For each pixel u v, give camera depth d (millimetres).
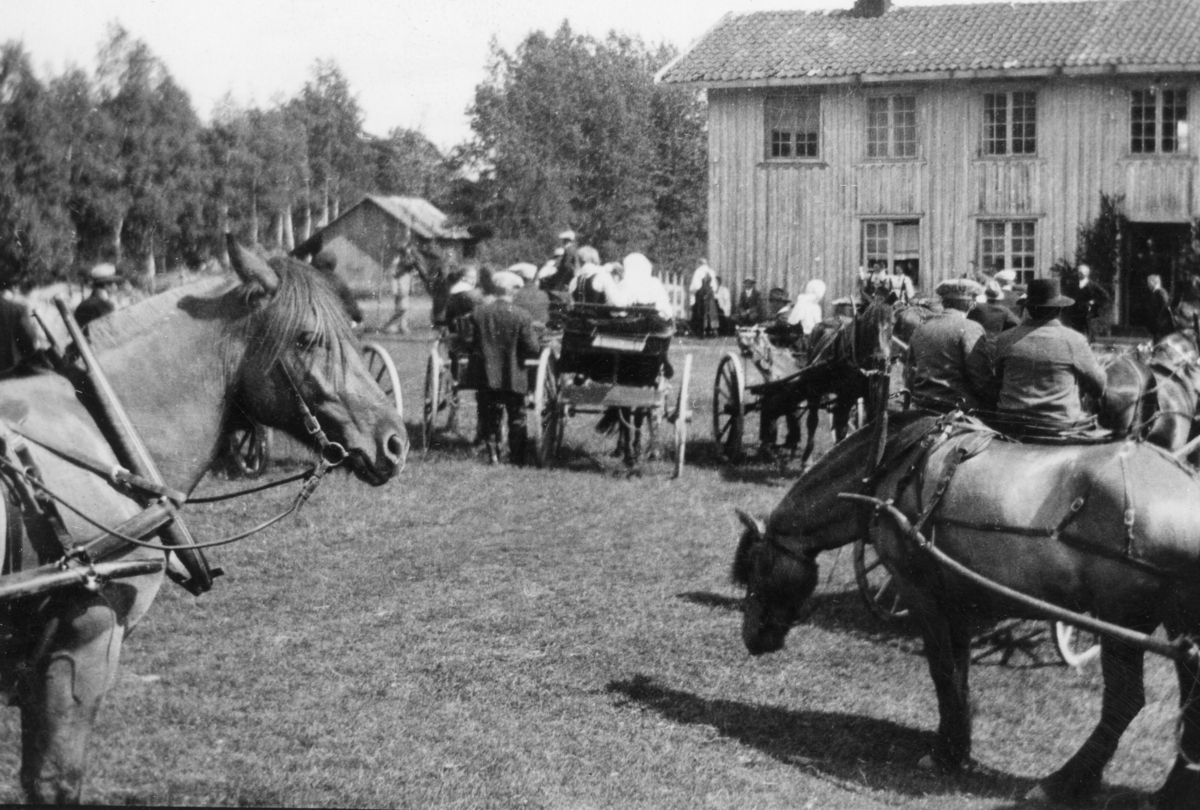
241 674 6898
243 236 29672
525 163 26609
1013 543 5402
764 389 13664
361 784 5418
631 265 13969
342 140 34688
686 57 29953
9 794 4941
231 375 4789
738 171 29953
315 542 10016
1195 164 26812
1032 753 6027
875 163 29047
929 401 7035
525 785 5441
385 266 32750
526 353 13484
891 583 8203
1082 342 6191
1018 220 28156
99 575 4195
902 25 29625
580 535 10469
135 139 25469
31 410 4352
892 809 5277
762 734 6219
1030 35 28078
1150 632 5270
